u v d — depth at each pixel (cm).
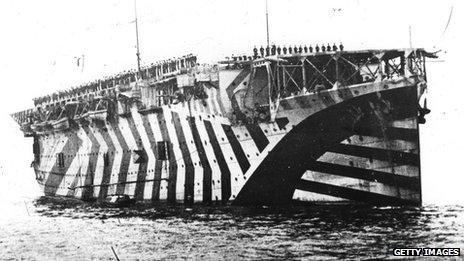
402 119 4334
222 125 4806
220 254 3041
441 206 4469
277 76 4453
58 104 7100
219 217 4300
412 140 4353
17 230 4294
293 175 4522
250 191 4697
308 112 4328
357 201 4406
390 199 4403
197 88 4969
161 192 5500
